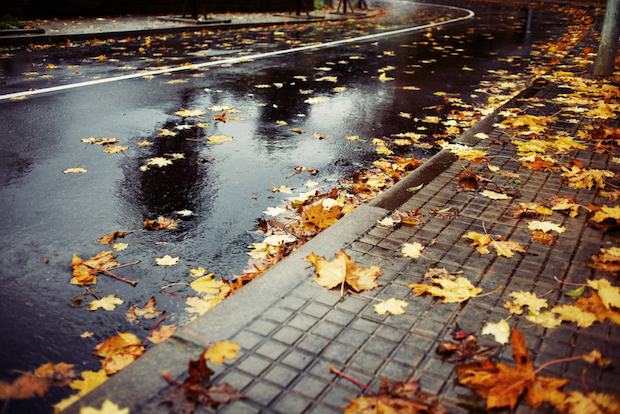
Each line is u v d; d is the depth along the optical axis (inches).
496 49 472.7
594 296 91.0
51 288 106.0
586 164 162.9
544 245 112.0
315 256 105.6
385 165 178.1
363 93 288.2
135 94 267.3
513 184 146.6
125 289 107.2
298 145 200.2
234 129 217.8
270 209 145.2
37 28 428.8
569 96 257.6
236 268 116.3
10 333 92.5
